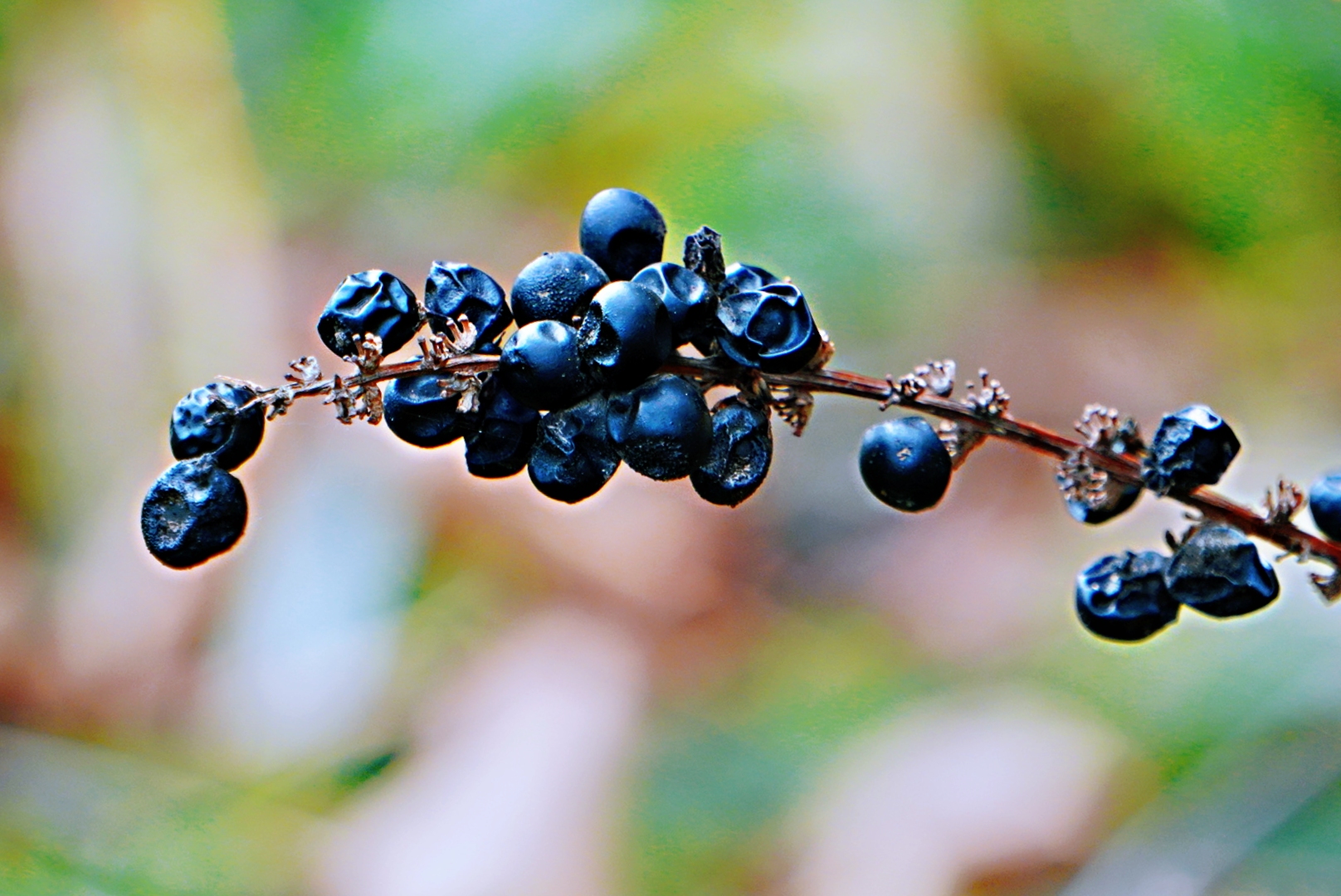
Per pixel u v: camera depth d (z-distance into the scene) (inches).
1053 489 35.0
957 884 23.6
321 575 30.5
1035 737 25.3
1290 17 32.1
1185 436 17.8
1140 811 22.8
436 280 17.4
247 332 35.3
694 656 30.0
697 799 25.5
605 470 17.4
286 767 26.5
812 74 36.3
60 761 25.6
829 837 24.6
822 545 34.4
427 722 27.7
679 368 17.5
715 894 23.9
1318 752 21.7
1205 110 33.3
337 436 32.8
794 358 17.4
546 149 36.1
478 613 30.0
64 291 34.5
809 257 35.9
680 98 36.1
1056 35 34.6
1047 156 36.1
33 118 36.2
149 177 35.9
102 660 29.8
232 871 23.7
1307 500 18.0
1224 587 17.9
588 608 30.6
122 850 23.5
